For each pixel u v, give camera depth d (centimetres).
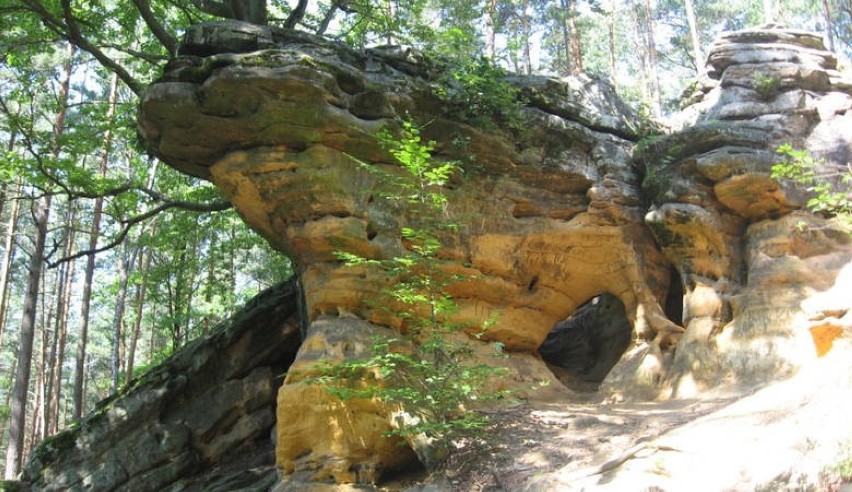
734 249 1252
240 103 1042
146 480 1364
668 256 1289
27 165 1589
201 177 1195
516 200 1274
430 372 990
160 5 1794
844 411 684
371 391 933
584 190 1327
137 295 2894
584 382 1447
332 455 987
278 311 1519
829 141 1270
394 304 1117
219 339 1491
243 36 1070
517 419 1027
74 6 1625
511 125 1235
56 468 1376
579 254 1320
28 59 1664
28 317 1895
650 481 723
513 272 1262
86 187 1548
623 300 1341
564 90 1347
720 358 1148
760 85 1317
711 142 1248
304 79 1026
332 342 1052
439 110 1191
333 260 1102
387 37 1858
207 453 1428
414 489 927
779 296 1159
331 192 1084
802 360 1075
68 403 4259
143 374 1505
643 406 1089
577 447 891
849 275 1121
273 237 1202
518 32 2942
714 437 742
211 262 2214
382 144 1061
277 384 1505
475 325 1231
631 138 1394
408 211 1157
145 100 1041
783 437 689
